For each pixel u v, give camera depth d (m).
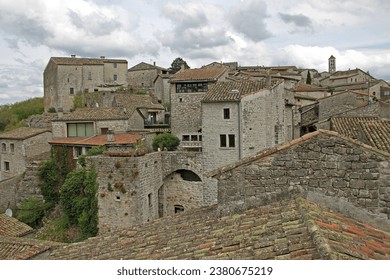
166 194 35.09
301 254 6.26
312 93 66.88
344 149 8.85
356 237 7.23
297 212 8.20
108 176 29.11
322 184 9.03
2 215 23.06
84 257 9.73
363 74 95.12
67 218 31.17
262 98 34.41
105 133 42.47
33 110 81.62
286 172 9.40
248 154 33.84
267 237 7.36
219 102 34.12
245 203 9.77
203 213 11.77
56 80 73.44
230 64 96.31
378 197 8.51
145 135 41.38
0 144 47.00
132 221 28.64
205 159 34.09
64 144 37.62
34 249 15.28
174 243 9.00
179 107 45.38
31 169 39.53
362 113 34.78
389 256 6.68
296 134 48.94
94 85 76.25
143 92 72.19
